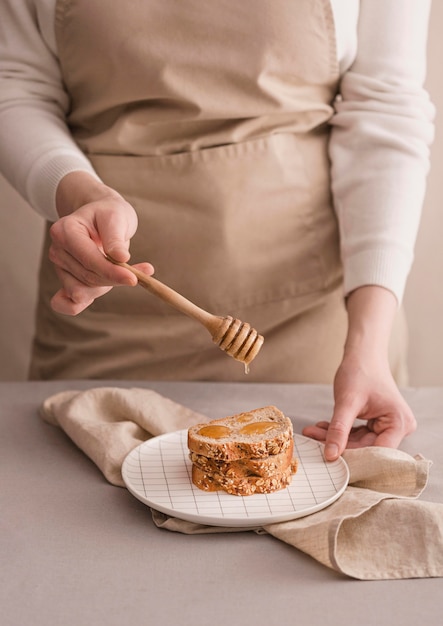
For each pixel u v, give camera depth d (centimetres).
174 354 150
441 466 111
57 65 146
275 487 103
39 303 164
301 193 146
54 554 94
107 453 110
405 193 137
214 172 142
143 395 123
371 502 96
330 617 85
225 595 88
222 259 144
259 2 135
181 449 112
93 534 98
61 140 138
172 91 138
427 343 220
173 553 94
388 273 131
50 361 158
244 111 140
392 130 141
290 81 141
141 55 136
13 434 121
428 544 93
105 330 151
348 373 120
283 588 89
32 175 133
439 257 213
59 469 112
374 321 127
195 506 100
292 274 148
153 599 88
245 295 148
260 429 105
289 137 145
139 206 144
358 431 119
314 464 109
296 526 95
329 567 92
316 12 136
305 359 151
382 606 87
